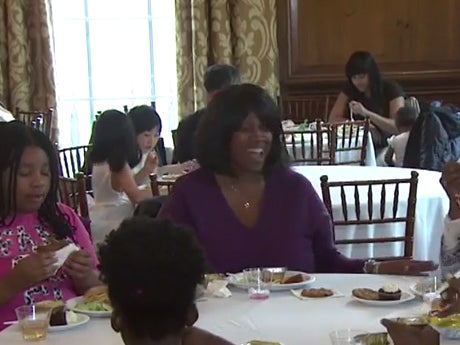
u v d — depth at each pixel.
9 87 7.46
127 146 4.34
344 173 4.52
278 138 2.69
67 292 2.44
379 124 6.68
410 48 7.87
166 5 7.84
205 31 7.48
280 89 7.86
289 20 7.77
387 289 2.22
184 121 5.02
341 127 6.11
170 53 7.88
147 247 1.40
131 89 7.90
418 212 3.75
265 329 2.01
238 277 2.42
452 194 2.41
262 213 2.65
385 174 4.43
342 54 7.87
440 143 5.62
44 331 1.97
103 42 7.85
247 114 2.63
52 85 7.48
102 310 2.14
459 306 2.00
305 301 2.24
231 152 2.65
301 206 2.67
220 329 2.01
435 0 7.87
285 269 2.52
